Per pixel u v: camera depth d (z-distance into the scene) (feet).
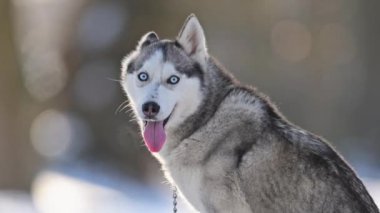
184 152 50.88
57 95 167.43
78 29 159.94
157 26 151.12
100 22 156.56
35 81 168.86
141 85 51.60
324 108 201.26
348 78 202.28
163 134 50.88
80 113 161.89
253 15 194.08
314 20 209.67
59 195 122.72
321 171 47.52
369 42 196.13
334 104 201.46
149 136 50.93
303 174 47.75
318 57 208.54
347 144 192.95
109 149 155.53
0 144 124.57
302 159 48.03
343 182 47.32
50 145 180.45
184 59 51.90
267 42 199.11
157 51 51.96
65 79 164.25
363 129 194.90
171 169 51.75
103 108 157.17
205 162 50.21
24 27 178.60
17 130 126.00
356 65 200.85
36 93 168.25
